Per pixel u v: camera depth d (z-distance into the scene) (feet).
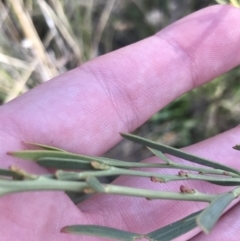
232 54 0.27
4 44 0.36
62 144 0.22
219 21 0.26
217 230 0.25
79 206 0.23
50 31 0.37
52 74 0.36
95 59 0.25
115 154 0.36
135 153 0.36
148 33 0.38
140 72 0.25
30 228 0.20
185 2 0.37
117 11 0.39
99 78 0.24
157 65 0.25
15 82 0.35
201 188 0.25
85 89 0.23
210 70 0.27
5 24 0.36
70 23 0.38
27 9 0.37
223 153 0.26
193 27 0.26
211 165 0.16
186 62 0.26
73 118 0.22
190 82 0.27
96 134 0.23
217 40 0.26
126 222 0.23
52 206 0.21
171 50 0.26
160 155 0.16
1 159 0.19
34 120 0.21
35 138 0.21
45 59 0.36
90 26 0.37
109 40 0.39
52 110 0.22
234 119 0.35
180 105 0.35
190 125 0.35
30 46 0.36
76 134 0.23
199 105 0.35
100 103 0.24
